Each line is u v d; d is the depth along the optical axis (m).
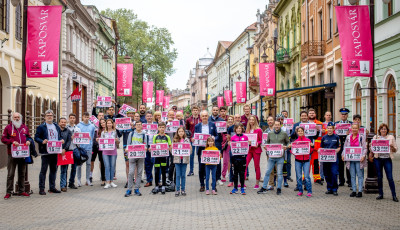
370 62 12.42
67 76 35.47
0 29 21.03
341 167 13.25
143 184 13.91
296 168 11.62
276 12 47.06
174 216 9.08
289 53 41.97
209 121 13.95
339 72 28.20
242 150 11.79
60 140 12.29
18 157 11.45
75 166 13.15
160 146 11.81
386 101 21.53
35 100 26.12
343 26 12.52
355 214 9.16
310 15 34.62
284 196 11.51
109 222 8.54
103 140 13.00
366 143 11.67
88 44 44.94
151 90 44.25
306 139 11.59
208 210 9.69
